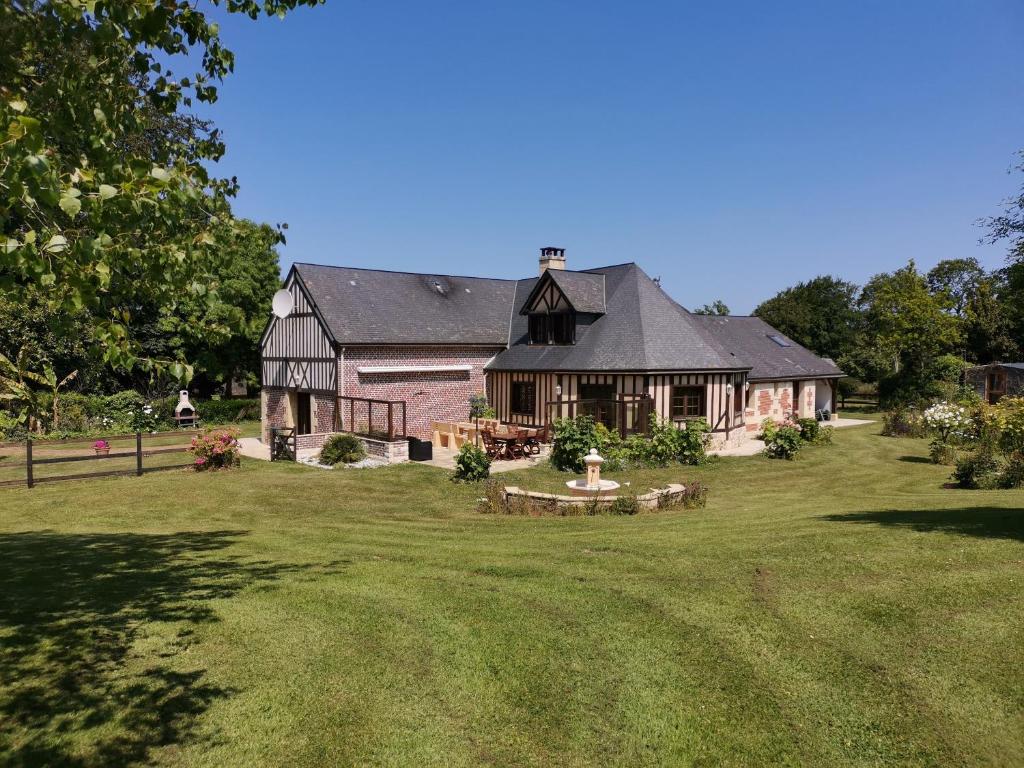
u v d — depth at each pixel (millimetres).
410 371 23344
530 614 6184
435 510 13453
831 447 23906
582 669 5109
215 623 6008
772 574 6977
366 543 9594
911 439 26219
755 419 27344
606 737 4277
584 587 6891
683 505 12734
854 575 6777
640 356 21531
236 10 6293
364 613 6270
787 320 49625
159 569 7926
